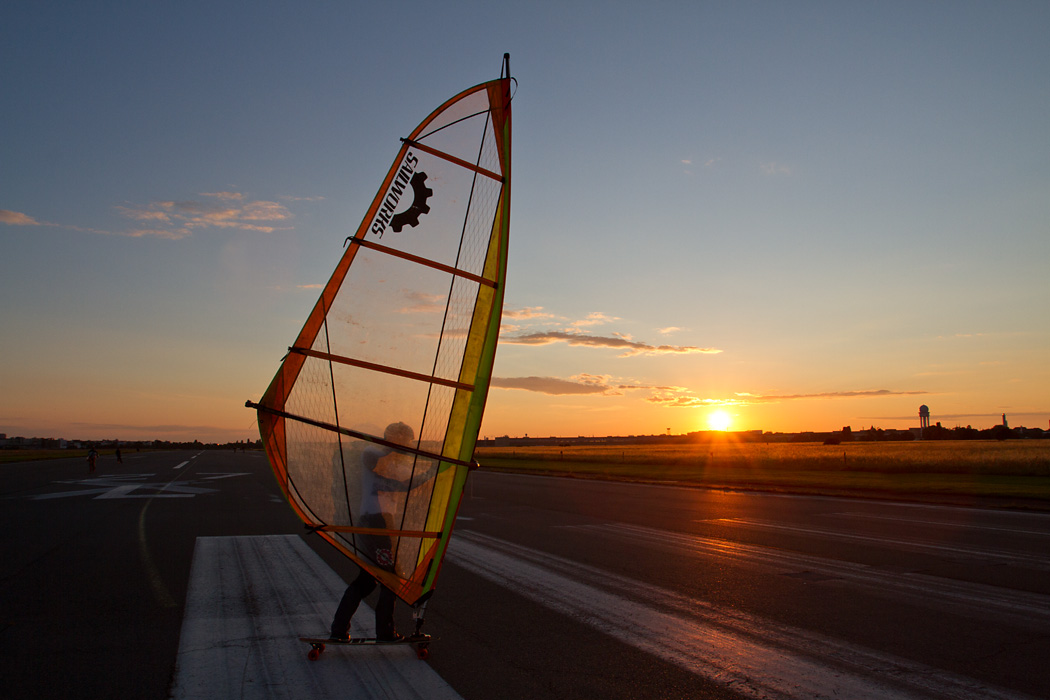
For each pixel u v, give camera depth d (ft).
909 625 16.74
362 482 13.74
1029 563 25.38
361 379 13.80
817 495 59.16
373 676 12.98
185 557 26.32
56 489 66.49
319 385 13.57
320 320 13.73
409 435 13.98
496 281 14.49
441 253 14.44
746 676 13.08
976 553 27.66
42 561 25.57
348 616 14.16
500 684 12.55
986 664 13.83
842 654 14.46
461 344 14.44
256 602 19.01
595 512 44.75
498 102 15.25
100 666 13.51
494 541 31.14
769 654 14.43
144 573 23.17
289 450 13.16
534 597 19.79
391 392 13.97
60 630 16.14
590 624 16.81
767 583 21.76
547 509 46.85
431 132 14.64
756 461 126.41
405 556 13.80
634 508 47.50
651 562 25.62
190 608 18.31
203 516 40.86
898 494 58.54
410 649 14.76
